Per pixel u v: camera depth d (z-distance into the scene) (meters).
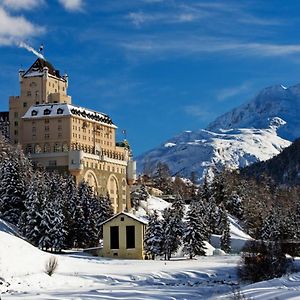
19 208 155.00
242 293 57.44
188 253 147.62
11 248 95.31
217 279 91.31
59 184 165.25
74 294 68.88
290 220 195.12
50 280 81.50
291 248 103.38
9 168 157.50
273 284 64.38
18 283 77.50
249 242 108.31
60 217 138.88
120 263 118.12
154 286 79.62
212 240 188.12
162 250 142.25
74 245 152.12
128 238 139.12
